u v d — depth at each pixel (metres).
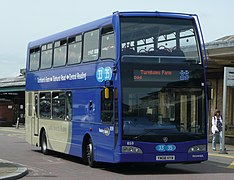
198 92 13.71
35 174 13.71
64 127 17.22
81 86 15.77
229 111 26.23
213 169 15.45
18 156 19.20
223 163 17.12
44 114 19.42
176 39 13.84
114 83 13.34
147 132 13.10
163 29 13.77
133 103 13.15
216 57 22.09
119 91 13.08
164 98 13.38
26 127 21.75
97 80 14.52
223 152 20.17
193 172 14.55
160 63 13.49
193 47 13.98
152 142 13.09
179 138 13.32
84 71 15.57
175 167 15.91
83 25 16.03
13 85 47.66
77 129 16.05
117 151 13.05
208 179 12.77
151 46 13.56
